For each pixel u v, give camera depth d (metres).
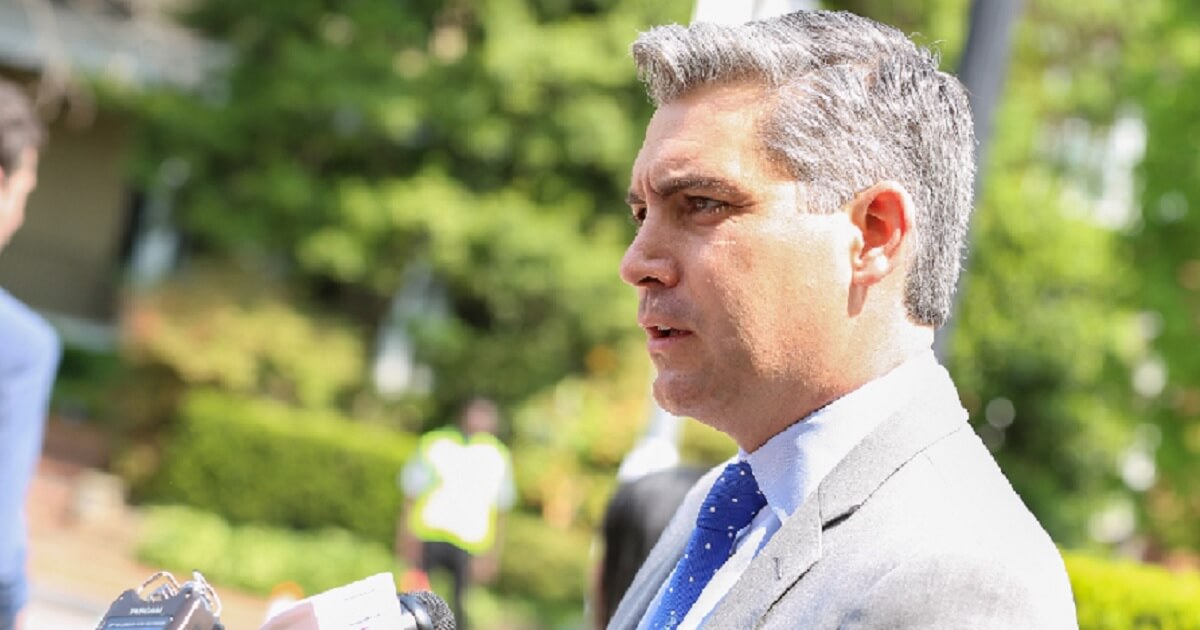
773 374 3.12
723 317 3.10
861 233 3.10
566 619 25.88
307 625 3.23
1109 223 32.75
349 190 28.95
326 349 28.97
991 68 9.02
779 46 3.10
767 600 2.93
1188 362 26.92
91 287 38.66
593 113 28.25
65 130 39.12
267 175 29.17
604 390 29.59
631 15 28.88
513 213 28.42
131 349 28.27
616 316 28.86
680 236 3.15
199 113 29.70
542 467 28.97
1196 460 27.78
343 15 29.77
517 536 26.48
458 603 19.98
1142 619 9.01
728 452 25.56
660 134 3.18
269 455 26.48
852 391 3.14
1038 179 32.62
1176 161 27.09
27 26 32.69
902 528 2.89
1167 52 28.30
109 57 32.78
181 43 32.72
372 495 26.39
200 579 3.26
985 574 2.74
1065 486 31.33
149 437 27.48
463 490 19.95
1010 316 30.52
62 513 25.30
